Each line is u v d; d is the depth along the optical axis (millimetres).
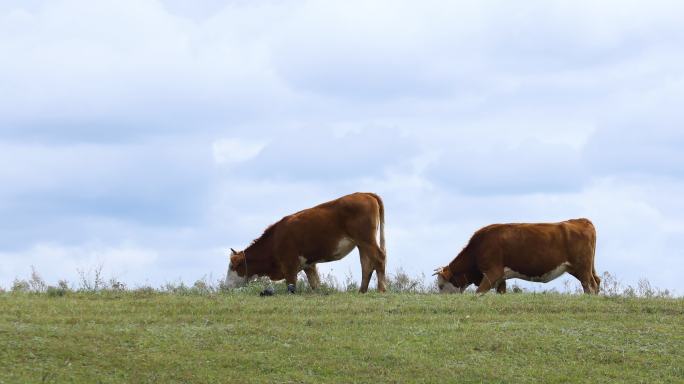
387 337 15625
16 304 17484
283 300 18641
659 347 15492
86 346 14414
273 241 21969
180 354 14438
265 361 14328
